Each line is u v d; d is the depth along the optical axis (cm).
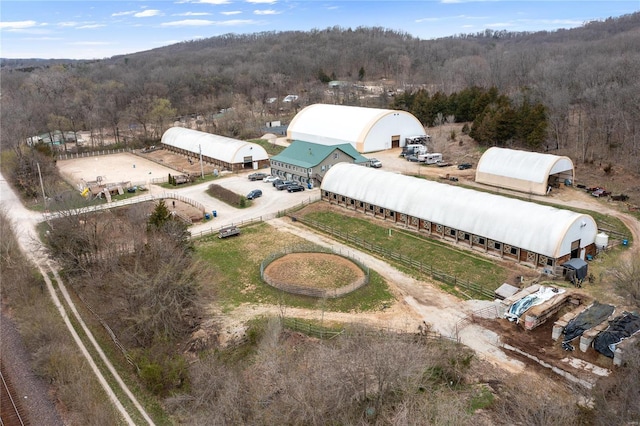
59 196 6838
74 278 5150
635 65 11775
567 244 4900
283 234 6309
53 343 4144
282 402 3092
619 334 3553
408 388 3089
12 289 5091
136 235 5162
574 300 4334
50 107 14775
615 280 4462
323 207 7212
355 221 6612
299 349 3803
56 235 5191
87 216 5819
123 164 10681
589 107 10488
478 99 11744
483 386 3344
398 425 2698
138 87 18475
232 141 10194
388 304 4500
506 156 7788
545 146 9588
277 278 4969
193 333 4194
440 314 4303
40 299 4934
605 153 8894
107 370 3897
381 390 3059
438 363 3500
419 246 5738
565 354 3641
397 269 5222
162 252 4534
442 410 2870
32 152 9419
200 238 6194
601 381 3238
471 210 5656
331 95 17350
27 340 4312
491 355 3694
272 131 13212
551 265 4875
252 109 15988
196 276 4506
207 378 3466
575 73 13375
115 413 3406
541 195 7206
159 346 3859
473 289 4725
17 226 6956
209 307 4519
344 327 4072
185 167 10106
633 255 5297
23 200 8225
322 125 11181
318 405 2984
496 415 3020
